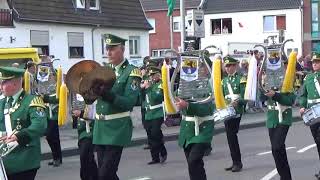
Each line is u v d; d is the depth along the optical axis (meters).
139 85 7.07
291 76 8.30
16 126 5.98
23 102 6.04
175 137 16.42
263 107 23.19
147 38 36.28
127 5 35.00
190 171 7.45
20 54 17.17
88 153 8.76
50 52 29.38
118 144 7.03
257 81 8.34
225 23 52.09
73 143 14.86
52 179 10.73
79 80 7.45
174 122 18.28
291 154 12.62
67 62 30.38
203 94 7.46
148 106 12.15
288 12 50.12
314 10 49.72
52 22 29.23
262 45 8.48
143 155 13.48
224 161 12.09
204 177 7.46
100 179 7.04
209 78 7.48
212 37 52.22
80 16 31.25
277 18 50.56
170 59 10.44
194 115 7.43
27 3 28.30
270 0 51.06
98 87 6.68
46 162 12.80
